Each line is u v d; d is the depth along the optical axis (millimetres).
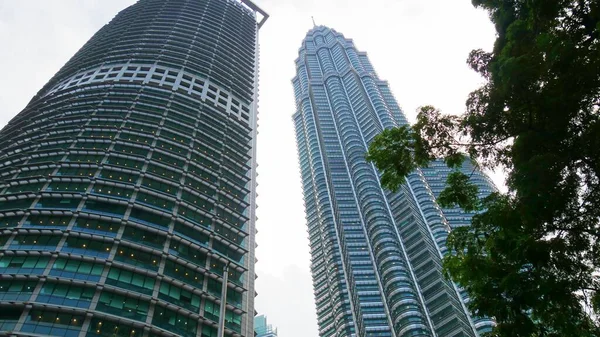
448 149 15320
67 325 44188
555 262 12398
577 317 12234
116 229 56906
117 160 68812
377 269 136750
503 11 16391
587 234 12453
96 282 48719
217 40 130625
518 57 13227
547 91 12672
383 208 151625
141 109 82688
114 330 46031
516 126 14000
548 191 11961
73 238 53531
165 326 49594
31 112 85375
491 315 12961
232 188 80000
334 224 172875
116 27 128875
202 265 60375
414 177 160750
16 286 46500
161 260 56375
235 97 108125
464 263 14023
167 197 65500
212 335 53250
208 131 87688
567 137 12438
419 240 133500
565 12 13086
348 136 195250
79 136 71562
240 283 63406
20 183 62281
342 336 137875
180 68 104125
